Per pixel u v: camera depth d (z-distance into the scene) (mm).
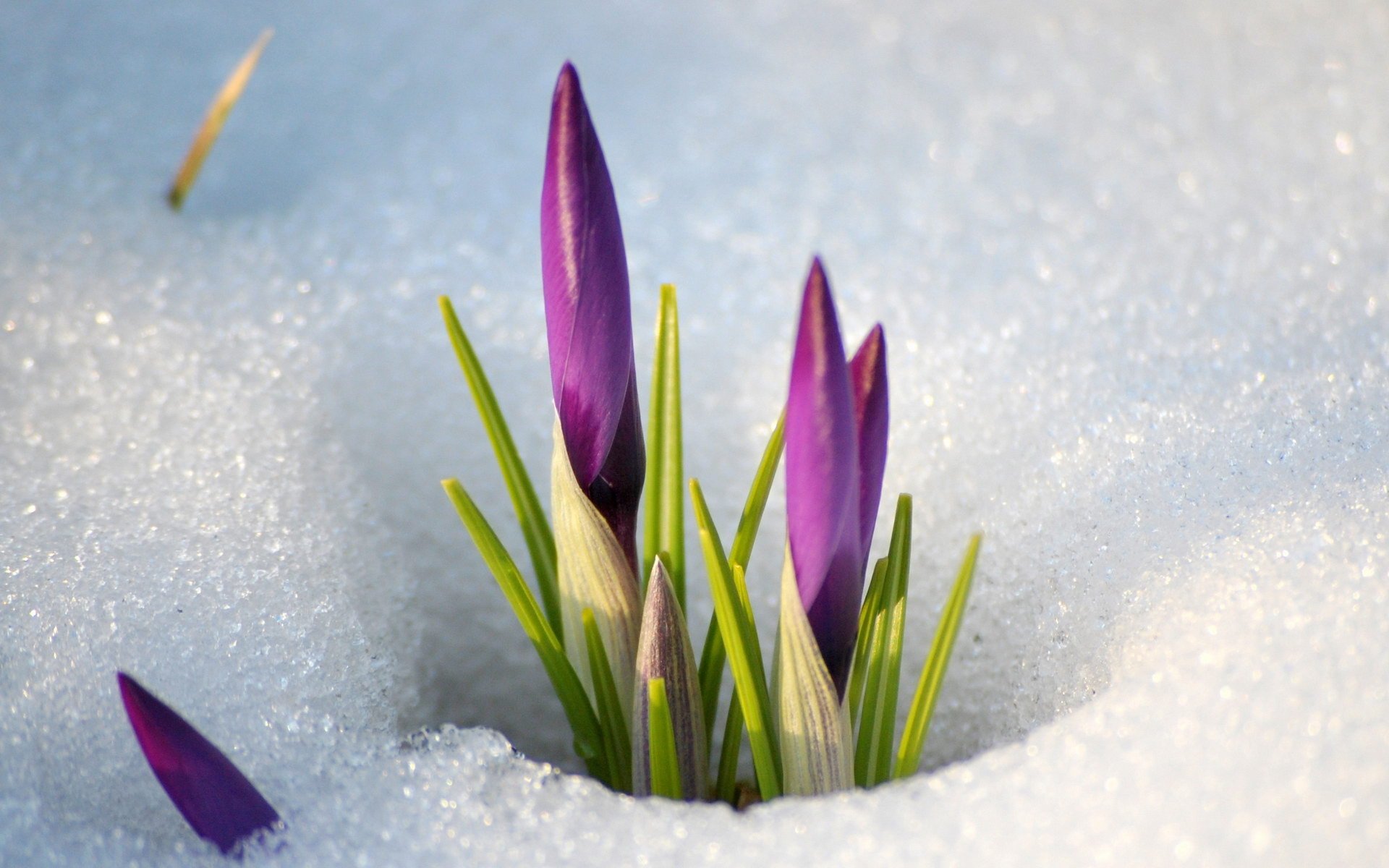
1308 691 339
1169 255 418
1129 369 386
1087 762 338
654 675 344
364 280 419
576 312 331
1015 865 332
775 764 353
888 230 447
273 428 387
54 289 408
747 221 456
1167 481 365
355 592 369
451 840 341
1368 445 363
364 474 392
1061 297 410
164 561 364
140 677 354
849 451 324
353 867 339
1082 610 360
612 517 347
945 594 377
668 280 427
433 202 450
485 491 396
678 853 338
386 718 362
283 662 358
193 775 334
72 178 437
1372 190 425
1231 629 346
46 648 354
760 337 416
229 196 445
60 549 363
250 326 406
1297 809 331
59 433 382
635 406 342
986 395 389
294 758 351
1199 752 336
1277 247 414
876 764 352
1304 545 353
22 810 343
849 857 335
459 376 406
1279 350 385
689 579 389
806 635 335
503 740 349
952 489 383
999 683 369
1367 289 396
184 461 379
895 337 405
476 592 390
